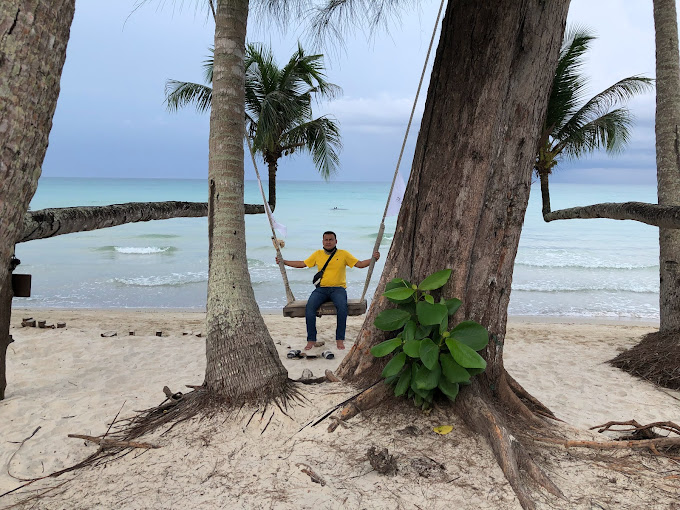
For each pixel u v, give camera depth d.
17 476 3.29
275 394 3.75
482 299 3.58
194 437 3.40
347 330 8.48
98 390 5.03
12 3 1.02
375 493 2.69
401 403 3.50
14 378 5.42
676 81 6.57
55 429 4.03
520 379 6.00
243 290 4.13
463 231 3.58
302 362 6.26
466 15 3.60
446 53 3.71
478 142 3.54
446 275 3.44
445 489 2.70
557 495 2.65
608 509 2.56
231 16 4.20
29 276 4.70
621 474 2.88
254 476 2.93
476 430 3.17
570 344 7.99
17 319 9.48
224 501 2.71
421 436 3.18
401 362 3.30
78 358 6.27
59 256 19.64
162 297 13.75
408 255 3.83
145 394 4.91
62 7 1.13
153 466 3.12
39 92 1.08
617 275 18.20
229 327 3.97
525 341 8.24
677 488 2.75
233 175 4.22
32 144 1.09
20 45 1.03
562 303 13.92
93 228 4.32
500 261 3.60
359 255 21.95
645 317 12.38
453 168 3.62
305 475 2.89
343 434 3.27
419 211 3.79
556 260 21.48
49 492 2.96
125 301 13.22
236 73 4.24
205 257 20.03
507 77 3.48
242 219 4.32
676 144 6.52
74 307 12.45
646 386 5.74
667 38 6.61
